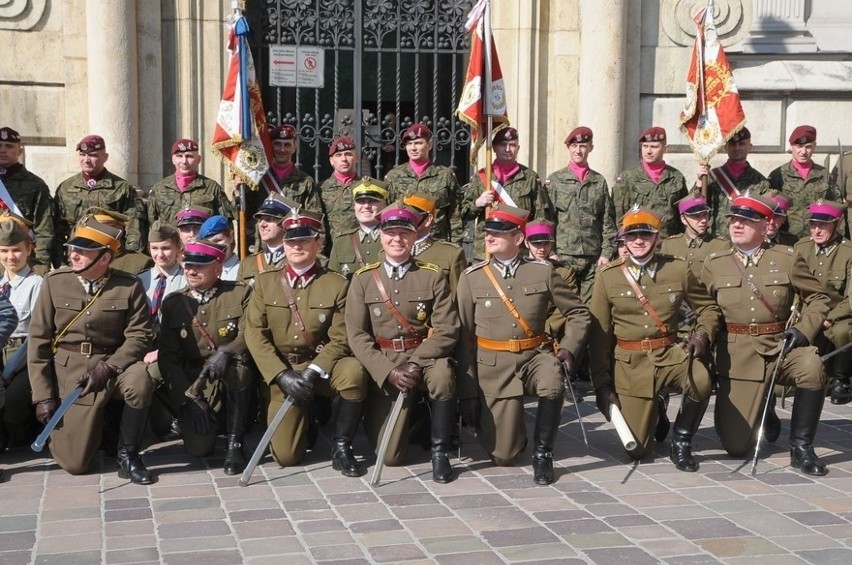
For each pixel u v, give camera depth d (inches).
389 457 244.5
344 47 388.5
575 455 255.0
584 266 336.2
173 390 250.1
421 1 388.8
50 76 359.9
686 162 389.7
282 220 270.5
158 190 319.9
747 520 205.8
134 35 357.7
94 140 316.5
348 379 238.8
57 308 239.0
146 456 254.7
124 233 320.2
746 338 248.4
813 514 209.3
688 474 238.4
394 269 243.3
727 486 229.0
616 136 378.6
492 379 241.6
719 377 253.0
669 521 205.3
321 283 247.8
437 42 389.7
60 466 240.8
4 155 312.8
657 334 247.0
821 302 245.3
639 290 246.4
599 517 208.1
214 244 253.1
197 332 249.0
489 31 304.3
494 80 305.3
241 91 311.9
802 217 350.0
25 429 256.7
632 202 339.3
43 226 316.5
